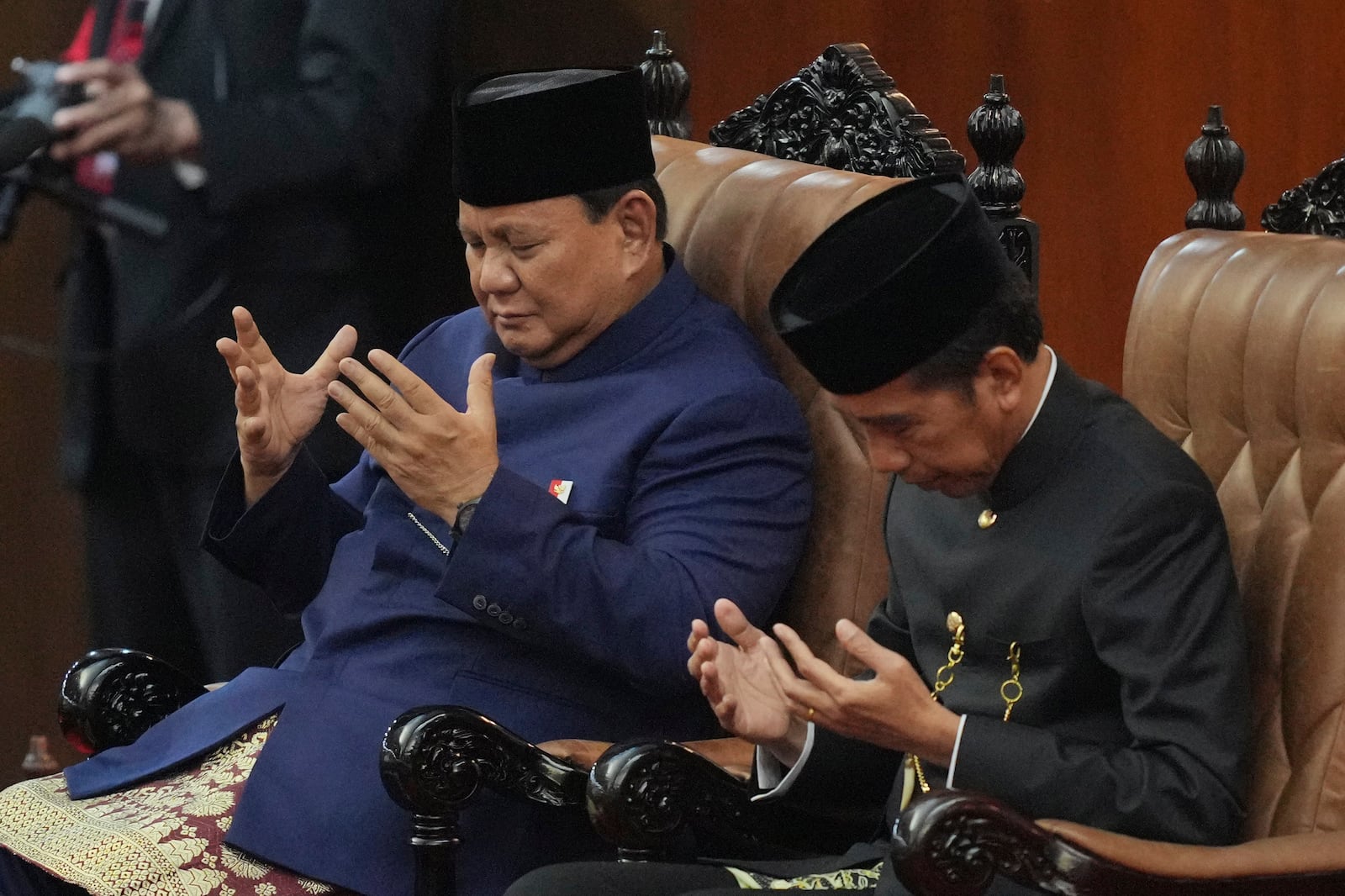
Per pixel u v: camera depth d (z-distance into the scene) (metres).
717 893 7.98
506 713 9.86
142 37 12.63
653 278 10.70
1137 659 7.66
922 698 7.57
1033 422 8.06
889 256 7.87
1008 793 7.47
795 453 10.27
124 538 14.23
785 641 7.66
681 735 10.12
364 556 10.69
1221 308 9.15
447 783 8.88
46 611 14.51
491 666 9.95
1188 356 9.31
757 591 9.87
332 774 9.70
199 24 12.59
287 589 10.97
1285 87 21.34
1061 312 21.73
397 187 13.20
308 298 13.27
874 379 7.78
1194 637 7.63
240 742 10.37
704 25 20.89
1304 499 8.51
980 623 8.25
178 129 12.77
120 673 10.91
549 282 10.23
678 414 10.18
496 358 11.16
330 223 13.09
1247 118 21.36
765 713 8.61
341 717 9.91
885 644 9.09
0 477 14.10
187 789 10.06
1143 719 7.63
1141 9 21.20
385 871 9.47
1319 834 7.55
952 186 8.07
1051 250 21.62
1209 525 7.84
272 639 14.38
